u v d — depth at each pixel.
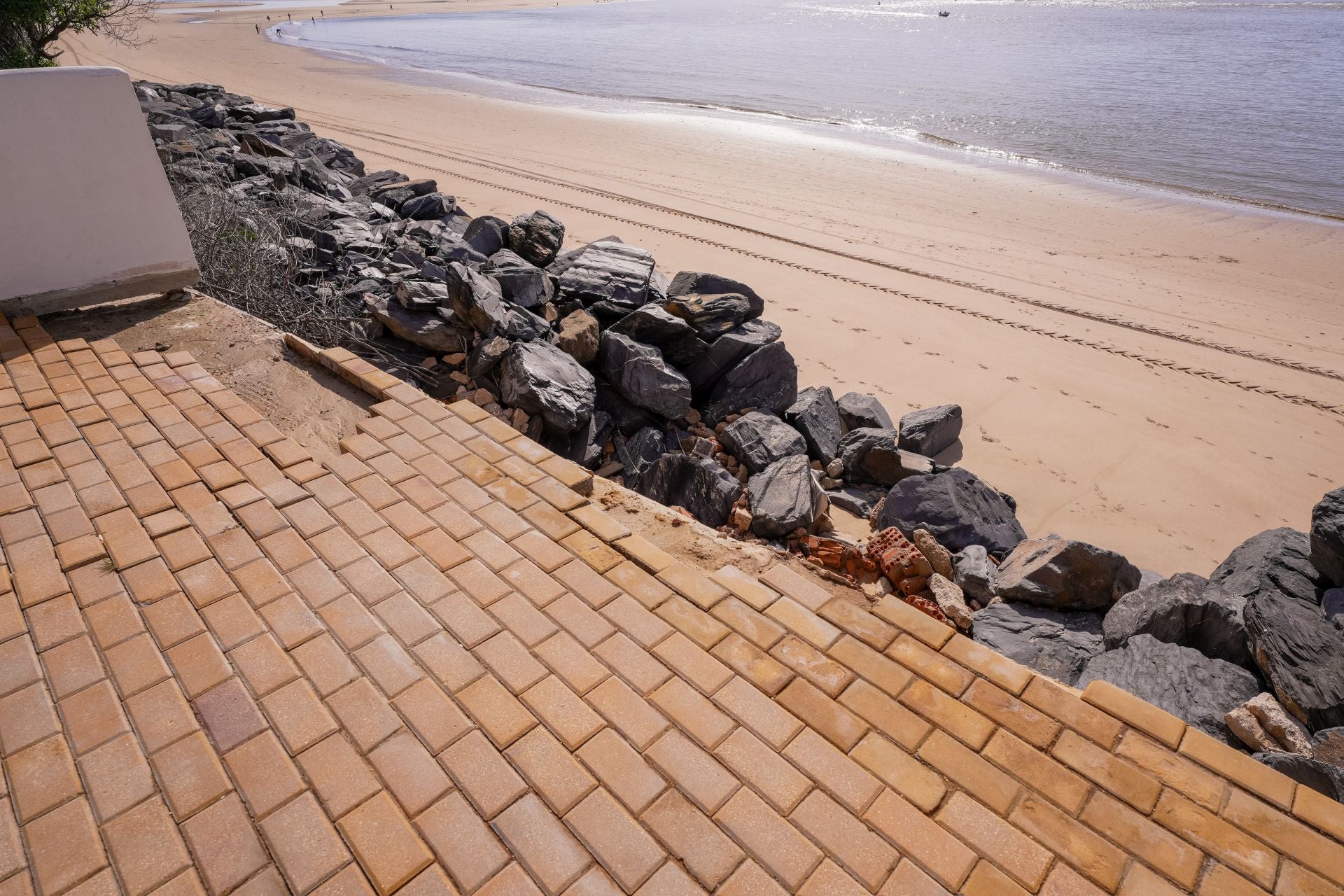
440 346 7.24
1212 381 9.98
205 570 2.86
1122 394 9.58
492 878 1.95
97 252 4.92
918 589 5.65
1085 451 8.44
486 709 2.39
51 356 4.36
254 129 15.26
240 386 4.48
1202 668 4.59
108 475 3.36
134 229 5.01
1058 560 5.61
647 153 21.27
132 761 2.18
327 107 27.19
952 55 44.53
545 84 34.59
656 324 7.86
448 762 2.22
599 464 7.04
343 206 11.30
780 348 8.04
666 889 1.95
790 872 2.00
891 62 41.28
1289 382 10.01
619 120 26.17
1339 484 8.05
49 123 4.53
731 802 2.16
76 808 2.05
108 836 2.00
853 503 7.09
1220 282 13.55
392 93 31.05
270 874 1.94
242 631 2.61
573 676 2.51
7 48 14.39
